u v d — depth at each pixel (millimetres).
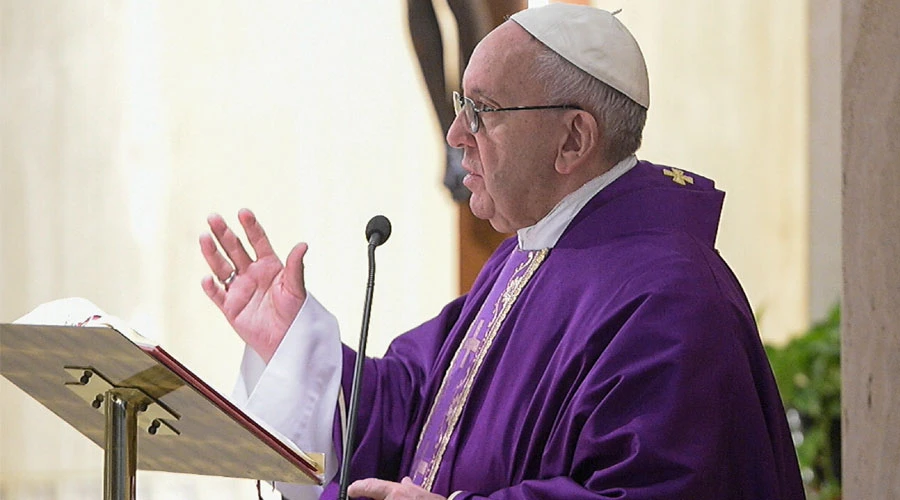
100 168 21281
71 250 21156
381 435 11172
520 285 10539
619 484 8820
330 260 21797
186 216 21500
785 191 24641
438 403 10750
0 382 20719
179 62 21469
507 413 9914
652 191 10375
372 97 21891
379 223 9734
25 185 21016
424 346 11609
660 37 24188
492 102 10258
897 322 8781
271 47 21688
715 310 9453
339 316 21781
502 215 10641
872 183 8883
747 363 9539
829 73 24531
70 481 20922
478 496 9234
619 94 10234
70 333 7945
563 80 10125
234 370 21594
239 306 11055
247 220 11070
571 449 9234
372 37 21891
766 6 24516
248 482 21500
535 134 10219
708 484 8922
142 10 21375
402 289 21922
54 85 21109
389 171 21938
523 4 16562
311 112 21797
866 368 8938
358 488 9258
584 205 10477
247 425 8375
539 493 8961
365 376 11297
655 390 9047
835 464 20141
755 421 9398
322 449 10906
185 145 21516
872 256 8898
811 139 24656
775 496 9359
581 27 10227
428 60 17516
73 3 21172
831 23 24469
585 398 9188
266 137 21688
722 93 24391
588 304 9789
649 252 9875
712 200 10641
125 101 21344
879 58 8820
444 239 21953
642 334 9250
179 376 8117
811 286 24641
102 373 8352
